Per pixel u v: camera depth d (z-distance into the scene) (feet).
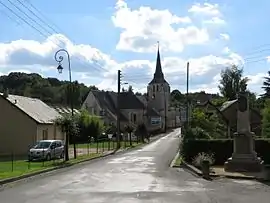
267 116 150.00
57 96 358.84
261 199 50.21
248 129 88.12
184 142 111.14
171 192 56.08
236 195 53.62
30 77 381.81
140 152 160.97
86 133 239.09
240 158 86.22
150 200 48.85
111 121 342.85
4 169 88.84
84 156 131.95
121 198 50.42
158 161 117.29
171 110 444.55
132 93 374.63
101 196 52.11
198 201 48.29
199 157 97.66
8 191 57.06
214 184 65.82
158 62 430.20
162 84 424.46
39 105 177.68
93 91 349.20
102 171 88.07
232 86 316.60
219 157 106.11
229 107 188.65
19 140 152.87
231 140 106.22
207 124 145.07
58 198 50.37
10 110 153.89
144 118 373.81
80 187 61.31
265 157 104.68
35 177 76.02
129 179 72.59
